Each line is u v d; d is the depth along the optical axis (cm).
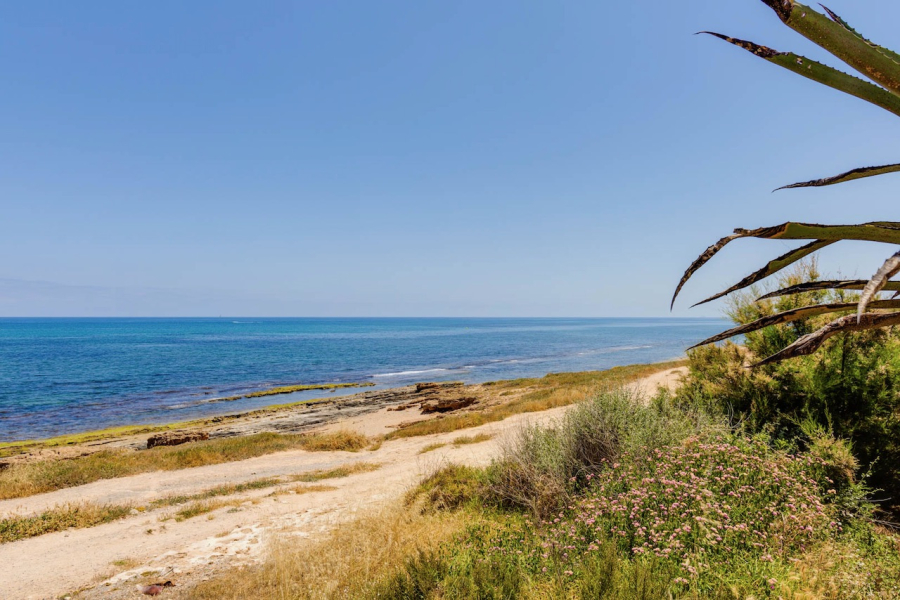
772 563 308
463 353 8800
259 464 1552
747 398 634
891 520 448
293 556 577
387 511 670
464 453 1246
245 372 6016
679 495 394
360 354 8619
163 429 2747
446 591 358
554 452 623
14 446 2378
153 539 806
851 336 565
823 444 470
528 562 402
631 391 693
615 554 350
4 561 723
